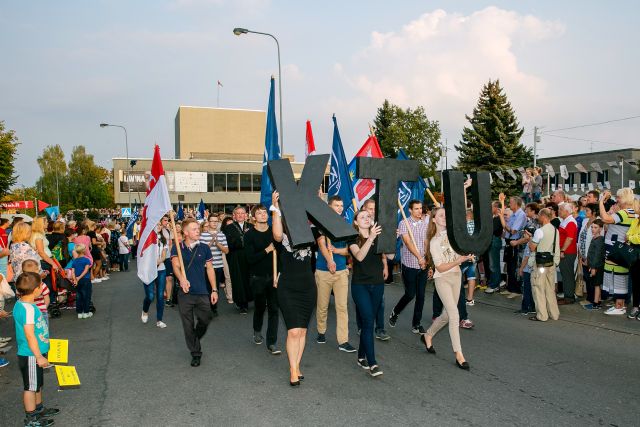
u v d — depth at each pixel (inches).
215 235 411.2
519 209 400.5
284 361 244.2
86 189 3019.2
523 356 241.6
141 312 390.9
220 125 2800.2
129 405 188.1
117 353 264.8
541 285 314.2
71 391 204.7
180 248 246.2
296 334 207.6
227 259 409.4
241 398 193.0
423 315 349.7
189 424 169.5
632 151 1443.2
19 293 172.9
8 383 220.8
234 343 282.0
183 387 207.3
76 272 368.5
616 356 239.5
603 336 276.7
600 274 343.0
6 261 360.5
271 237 269.9
